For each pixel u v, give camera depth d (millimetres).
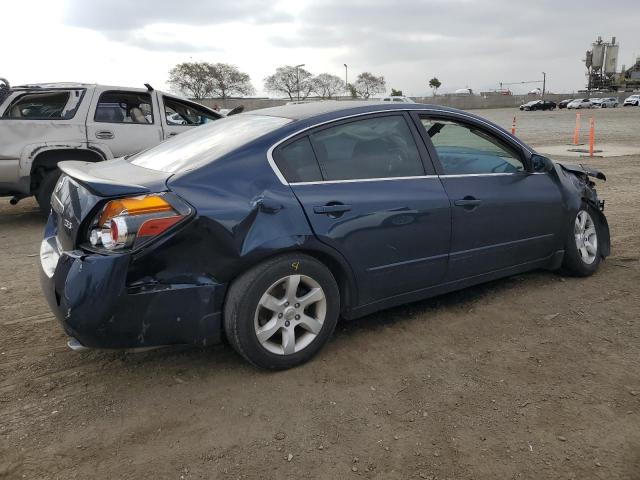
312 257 3283
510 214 4195
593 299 4398
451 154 4031
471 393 3080
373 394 3070
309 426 2793
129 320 2828
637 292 4531
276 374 3275
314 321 3352
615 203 8266
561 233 4637
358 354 3518
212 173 3062
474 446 2643
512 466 2508
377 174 3598
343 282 3498
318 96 84438
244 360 3438
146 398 3051
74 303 2771
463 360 3449
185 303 2934
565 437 2703
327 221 3273
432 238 3760
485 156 4254
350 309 3549
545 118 43312
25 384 3193
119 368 3379
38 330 3938
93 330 2795
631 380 3201
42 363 3445
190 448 2639
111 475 2463
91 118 7371
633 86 112500
